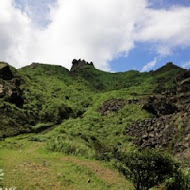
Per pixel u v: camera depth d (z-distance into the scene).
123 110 88.56
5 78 99.94
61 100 118.69
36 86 122.38
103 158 30.08
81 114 109.81
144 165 16.11
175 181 16.44
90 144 49.75
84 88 154.38
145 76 167.25
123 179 22.47
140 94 110.38
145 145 56.53
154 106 82.69
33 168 22.50
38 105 98.81
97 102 113.25
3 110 76.12
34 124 83.12
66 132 64.19
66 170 22.91
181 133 54.44
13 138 60.44
